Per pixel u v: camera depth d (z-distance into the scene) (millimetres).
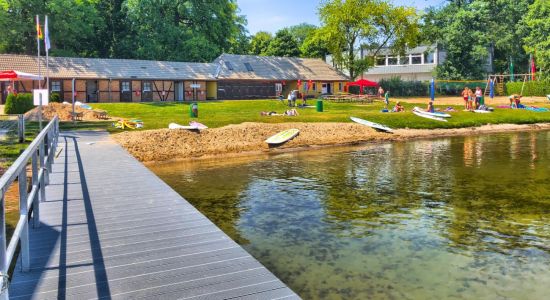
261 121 30438
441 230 10188
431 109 39156
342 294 6957
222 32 68000
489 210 11875
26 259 5609
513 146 25875
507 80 76625
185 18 65875
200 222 7910
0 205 4059
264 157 22016
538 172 17562
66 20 55094
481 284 7320
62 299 4906
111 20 64625
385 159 21172
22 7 52906
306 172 17891
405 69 80750
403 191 14305
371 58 66938
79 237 7016
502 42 75188
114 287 5234
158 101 49656
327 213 11742
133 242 6812
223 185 15492
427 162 20219
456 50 74000
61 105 31234
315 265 8172
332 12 63312
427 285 7285
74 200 9406
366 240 9531
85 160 15023
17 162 4863
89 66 49281
